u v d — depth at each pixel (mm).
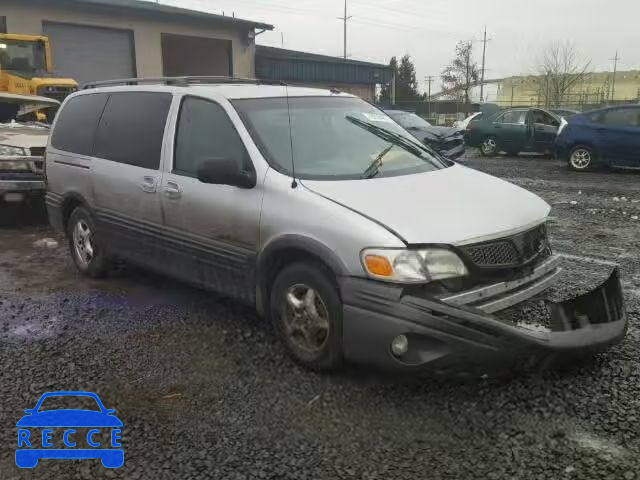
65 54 21531
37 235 7910
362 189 3791
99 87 5953
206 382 3684
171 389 3604
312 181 3867
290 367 3844
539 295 3689
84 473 2809
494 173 14383
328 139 4422
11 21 20078
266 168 3998
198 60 27922
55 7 20938
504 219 3594
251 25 26891
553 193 11156
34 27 20547
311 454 2918
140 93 5230
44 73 15273
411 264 3244
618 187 11883
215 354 4078
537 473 2730
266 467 2820
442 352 3207
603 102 44750
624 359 3814
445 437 3035
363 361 3428
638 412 3207
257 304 4109
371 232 3344
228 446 3000
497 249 3475
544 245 3936
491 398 3391
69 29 21516
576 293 5047
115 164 5250
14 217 8383
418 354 3266
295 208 3721
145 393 3559
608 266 6051
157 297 5301
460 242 3322
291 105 4625
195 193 4383
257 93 4621
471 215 3549
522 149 18312
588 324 3496
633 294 5117
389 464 2824
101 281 5801
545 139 17781
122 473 2803
